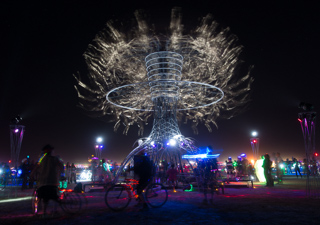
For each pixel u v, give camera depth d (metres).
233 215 5.75
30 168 13.97
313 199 8.04
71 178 19.14
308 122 8.70
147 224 5.06
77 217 5.90
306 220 5.19
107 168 14.84
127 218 5.67
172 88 12.44
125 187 7.20
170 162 12.86
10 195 11.41
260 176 16.27
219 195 9.37
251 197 8.67
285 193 9.68
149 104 14.59
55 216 6.09
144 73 14.34
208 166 9.35
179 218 5.56
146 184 7.07
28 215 6.36
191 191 11.15
